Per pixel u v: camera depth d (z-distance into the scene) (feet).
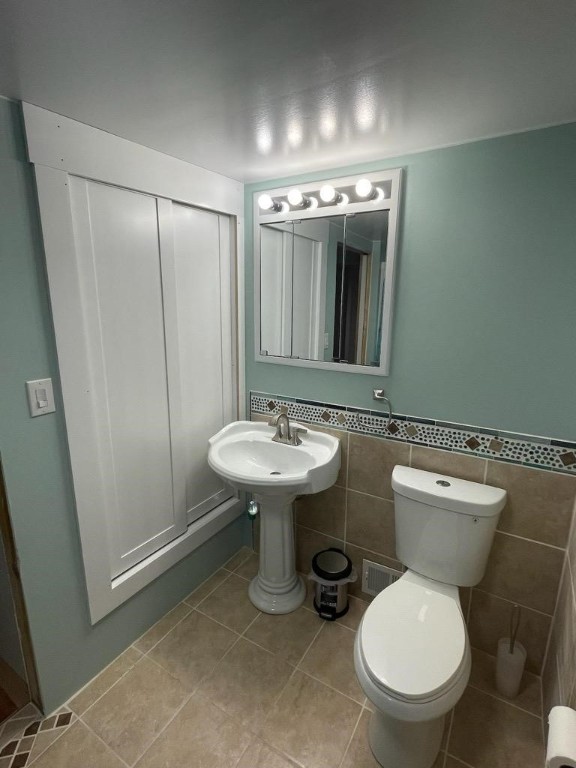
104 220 4.71
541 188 4.39
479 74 3.22
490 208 4.68
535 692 5.15
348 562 6.45
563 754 2.80
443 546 5.02
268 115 4.01
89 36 2.71
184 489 6.43
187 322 6.08
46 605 4.67
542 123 4.22
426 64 3.07
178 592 6.57
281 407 6.93
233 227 6.55
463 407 5.26
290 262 6.28
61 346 4.37
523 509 5.06
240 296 6.82
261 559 6.69
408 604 4.71
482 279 4.87
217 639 5.93
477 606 5.58
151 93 3.57
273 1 2.34
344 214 5.63
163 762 4.36
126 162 4.73
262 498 6.16
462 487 5.12
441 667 3.88
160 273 5.49
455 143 4.73
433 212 5.02
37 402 4.29
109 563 5.29
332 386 6.27
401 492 5.24
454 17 2.49
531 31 2.63
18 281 4.02
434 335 5.28
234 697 5.07
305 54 2.94
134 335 5.28
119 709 4.91
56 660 4.85
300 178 5.99
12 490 4.22
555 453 4.79
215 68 3.15
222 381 6.93
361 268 5.61
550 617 5.14
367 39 2.76
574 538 4.58
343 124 4.23
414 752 4.15
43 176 4.00
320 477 5.56
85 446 4.77
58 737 4.59
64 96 3.66
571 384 4.59
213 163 5.55
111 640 5.50
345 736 4.63
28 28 2.61
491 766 4.36
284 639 5.94
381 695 3.75
